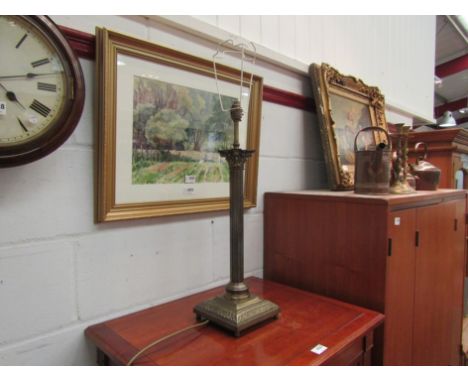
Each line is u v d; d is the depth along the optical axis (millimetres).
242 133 1249
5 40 698
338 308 1029
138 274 1003
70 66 762
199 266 1162
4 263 769
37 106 731
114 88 892
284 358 744
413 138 2199
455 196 1521
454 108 6738
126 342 821
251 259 1354
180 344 806
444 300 1464
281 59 1383
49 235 829
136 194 966
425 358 1308
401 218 1100
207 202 1147
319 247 1205
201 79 1104
